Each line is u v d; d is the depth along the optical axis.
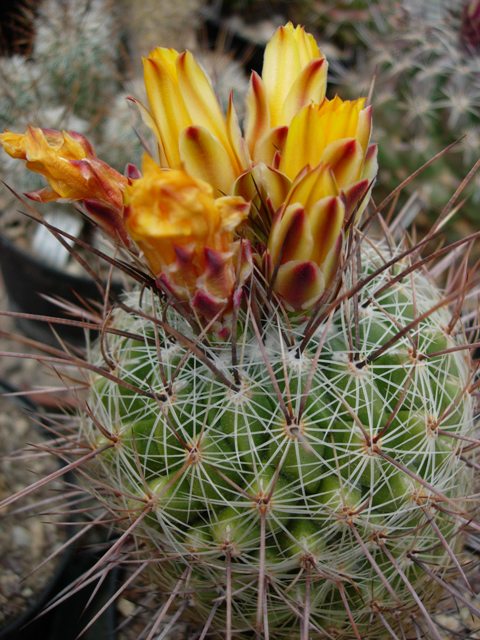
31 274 0.40
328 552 0.19
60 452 0.21
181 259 0.16
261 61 0.54
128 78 0.44
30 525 0.33
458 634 0.23
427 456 0.19
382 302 0.20
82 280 0.39
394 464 0.18
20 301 0.43
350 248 0.19
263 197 0.18
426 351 0.20
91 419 0.20
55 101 0.43
